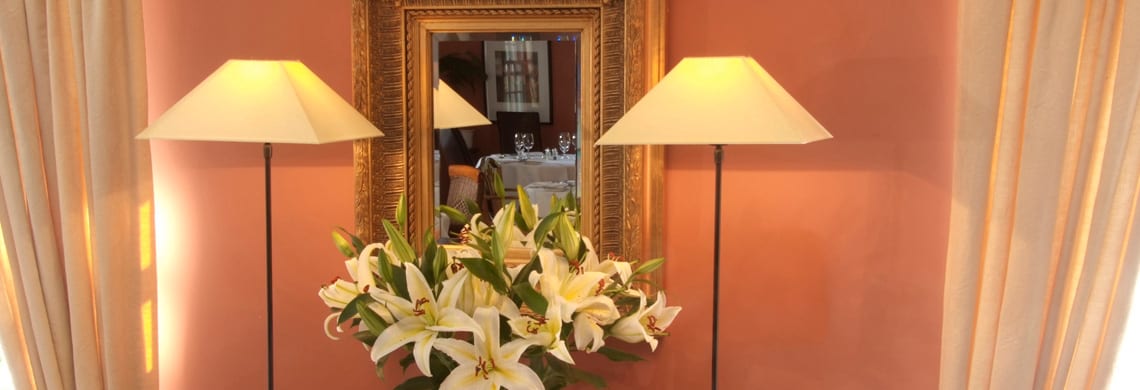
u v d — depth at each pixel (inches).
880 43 80.0
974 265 76.0
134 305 86.0
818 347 85.0
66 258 85.0
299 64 73.7
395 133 83.3
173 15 85.7
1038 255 74.0
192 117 68.2
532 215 74.8
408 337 65.2
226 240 88.5
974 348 77.5
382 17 82.2
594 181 82.6
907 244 82.0
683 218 84.2
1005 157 73.8
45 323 86.3
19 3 82.4
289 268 88.2
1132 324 81.6
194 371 91.0
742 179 83.4
